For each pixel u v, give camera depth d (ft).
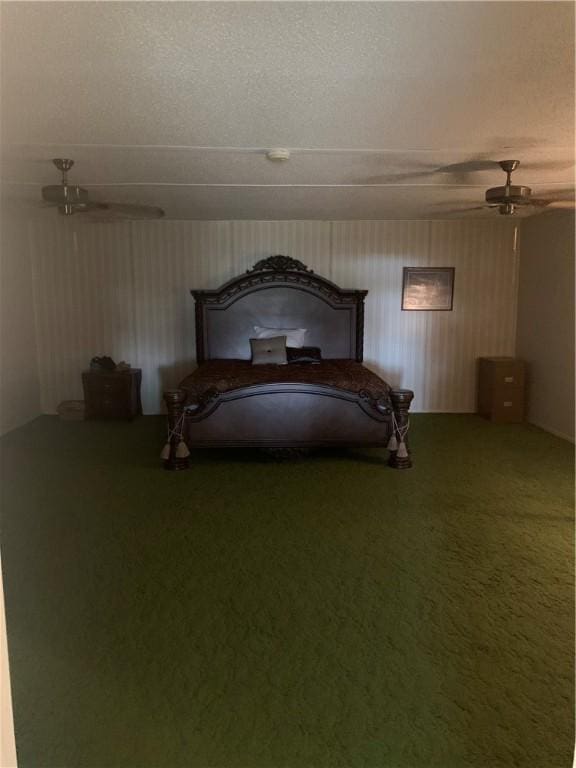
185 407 15.05
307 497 13.16
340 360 20.43
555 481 14.29
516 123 8.74
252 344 19.45
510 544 10.80
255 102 7.68
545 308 19.49
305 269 20.54
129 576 9.62
